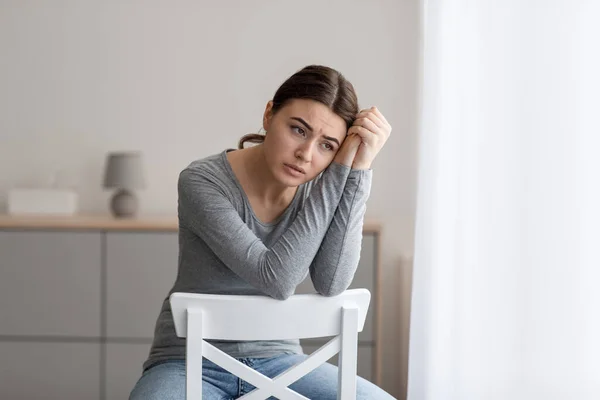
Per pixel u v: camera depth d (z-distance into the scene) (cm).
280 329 172
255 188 202
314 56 418
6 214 411
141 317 372
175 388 185
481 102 209
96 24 418
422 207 247
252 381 172
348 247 192
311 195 189
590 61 175
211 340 205
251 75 418
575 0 179
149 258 372
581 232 177
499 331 199
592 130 175
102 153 420
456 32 228
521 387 190
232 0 417
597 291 175
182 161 420
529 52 189
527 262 189
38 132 420
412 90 417
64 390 372
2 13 418
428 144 245
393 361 421
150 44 418
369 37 417
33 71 419
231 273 200
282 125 186
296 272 184
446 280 234
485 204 206
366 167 191
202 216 193
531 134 188
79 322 372
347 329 174
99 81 420
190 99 419
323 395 196
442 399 232
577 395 179
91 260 371
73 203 401
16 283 371
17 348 372
